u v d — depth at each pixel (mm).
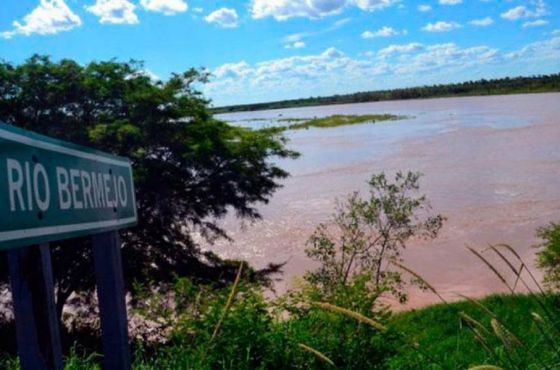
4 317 13578
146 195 13445
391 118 124625
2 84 13320
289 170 49688
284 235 26594
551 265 13414
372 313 3977
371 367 3807
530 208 27906
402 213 12250
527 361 2789
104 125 12711
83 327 13336
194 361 3883
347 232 12984
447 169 42312
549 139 56000
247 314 4023
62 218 1963
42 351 1851
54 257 12766
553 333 2971
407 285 17797
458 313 2764
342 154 59562
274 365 3811
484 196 31516
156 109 13828
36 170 1816
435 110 146625
